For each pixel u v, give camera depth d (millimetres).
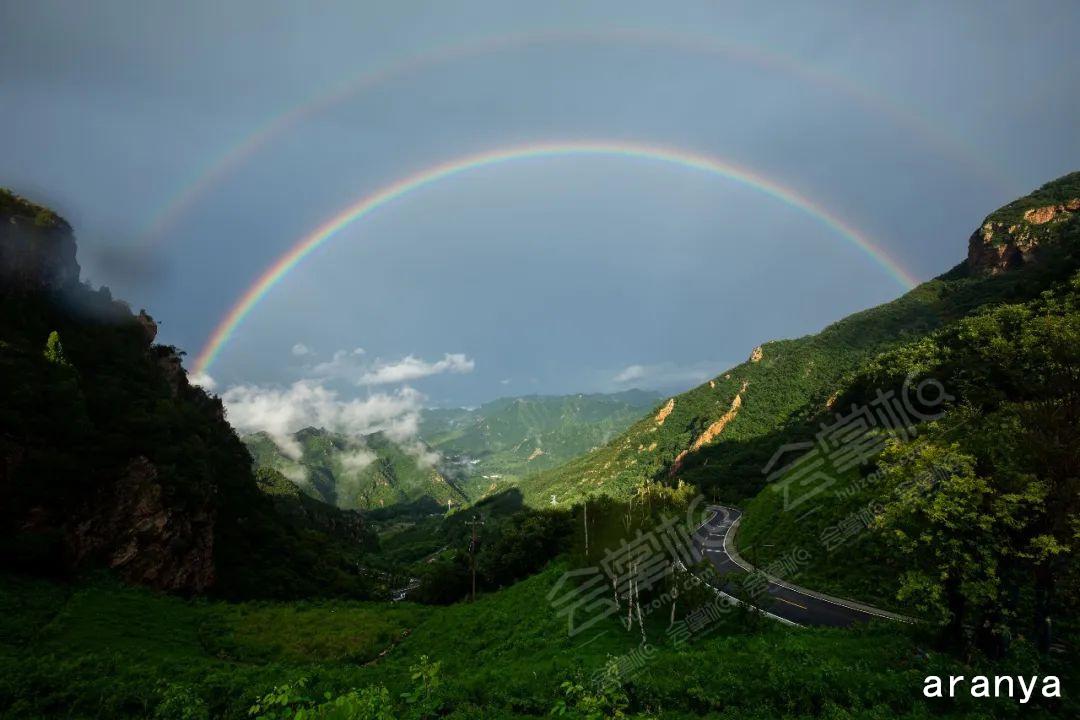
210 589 60750
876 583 36875
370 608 59562
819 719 17688
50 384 55000
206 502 63969
